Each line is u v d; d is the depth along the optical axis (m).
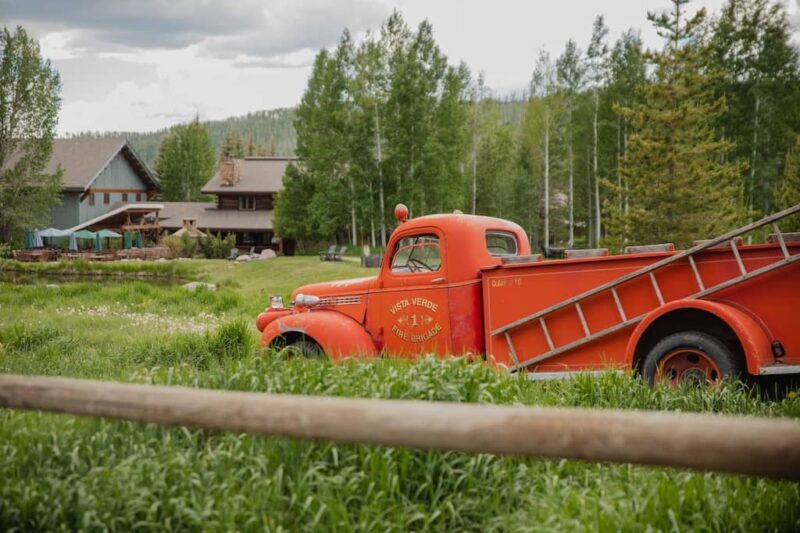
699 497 3.53
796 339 6.03
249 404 2.31
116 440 4.18
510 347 7.14
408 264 7.77
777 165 43.81
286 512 3.50
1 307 19.42
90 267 49.06
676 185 30.19
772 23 44.81
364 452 3.87
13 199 55.06
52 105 56.06
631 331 6.68
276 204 59.69
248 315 18.59
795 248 6.05
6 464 3.91
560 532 3.23
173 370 5.37
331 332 7.65
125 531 3.37
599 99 52.81
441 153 51.56
